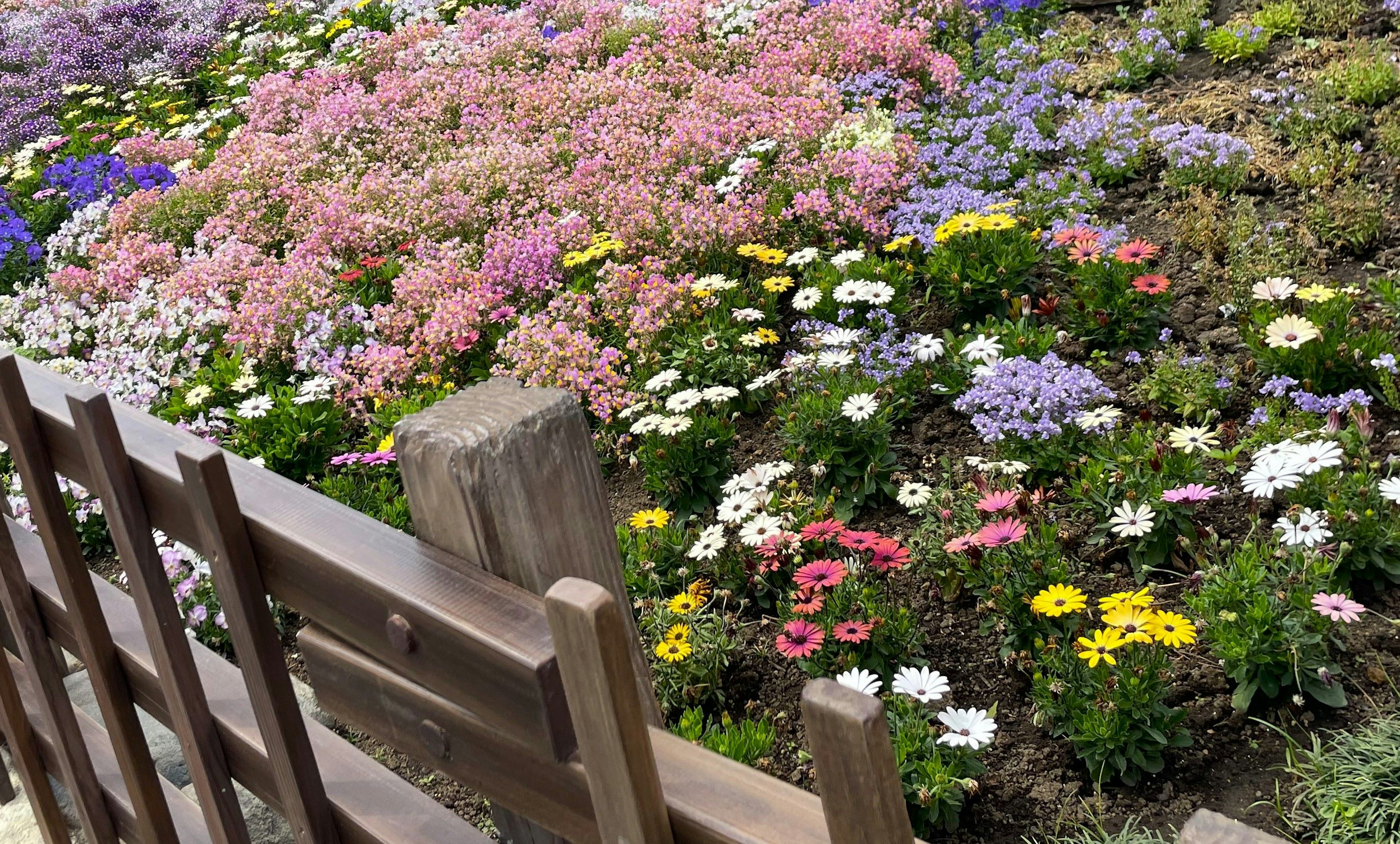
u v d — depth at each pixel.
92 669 2.13
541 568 1.41
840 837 0.94
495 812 1.59
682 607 3.27
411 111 8.20
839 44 7.34
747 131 6.45
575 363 4.70
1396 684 2.87
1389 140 5.27
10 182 9.14
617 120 7.04
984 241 4.89
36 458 1.98
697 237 5.48
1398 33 6.30
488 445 1.33
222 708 1.96
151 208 7.46
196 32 11.80
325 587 1.47
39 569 2.46
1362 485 3.29
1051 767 2.86
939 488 3.78
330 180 7.46
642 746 1.10
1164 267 4.89
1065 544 3.54
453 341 5.25
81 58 11.86
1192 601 3.08
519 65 8.77
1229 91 6.21
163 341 5.79
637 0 9.75
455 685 1.32
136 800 2.22
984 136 6.07
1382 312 4.25
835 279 5.00
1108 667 2.88
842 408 3.92
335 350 5.45
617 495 4.36
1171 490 3.40
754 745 2.94
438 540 1.42
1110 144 5.72
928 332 4.79
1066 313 4.68
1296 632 2.88
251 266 6.46
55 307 6.42
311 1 12.12
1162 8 7.14
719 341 4.75
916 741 2.79
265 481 1.67
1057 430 3.75
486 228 6.60
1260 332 4.16
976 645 3.27
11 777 3.30
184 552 4.06
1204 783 2.74
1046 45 7.22
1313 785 2.56
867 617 3.20
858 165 5.65
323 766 1.87
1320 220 4.89
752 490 3.70
